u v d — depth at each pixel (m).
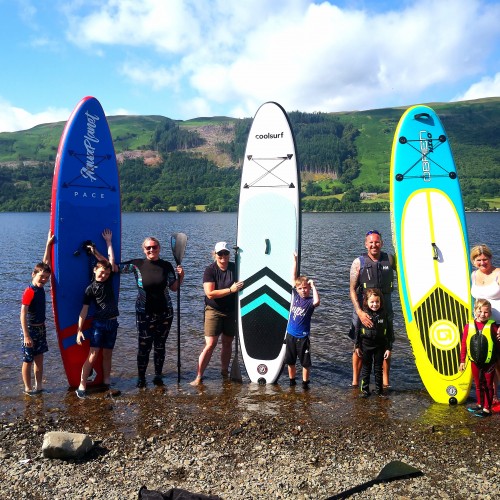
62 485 4.79
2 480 4.89
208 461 5.24
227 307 7.76
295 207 8.46
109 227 8.42
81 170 8.16
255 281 8.42
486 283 6.59
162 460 5.27
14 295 16.66
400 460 5.24
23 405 6.94
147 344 7.70
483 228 60.91
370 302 6.94
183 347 10.18
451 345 7.38
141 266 7.64
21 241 43.72
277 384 7.92
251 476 4.93
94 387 7.70
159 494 4.41
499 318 6.42
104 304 7.37
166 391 7.49
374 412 6.59
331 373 8.51
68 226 7.93
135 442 5.68
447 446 5.55
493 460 5.22
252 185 8.69
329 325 12.20
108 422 6.28
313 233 54.06
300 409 6.71
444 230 7.92
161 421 6.29
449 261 7.80
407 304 7.74
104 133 8.55
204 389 7.60
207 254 31.70
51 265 7.76
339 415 6.48
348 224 78.69
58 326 7.69
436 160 8.13
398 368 8.71
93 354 7.30
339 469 5.07
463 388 6.97
